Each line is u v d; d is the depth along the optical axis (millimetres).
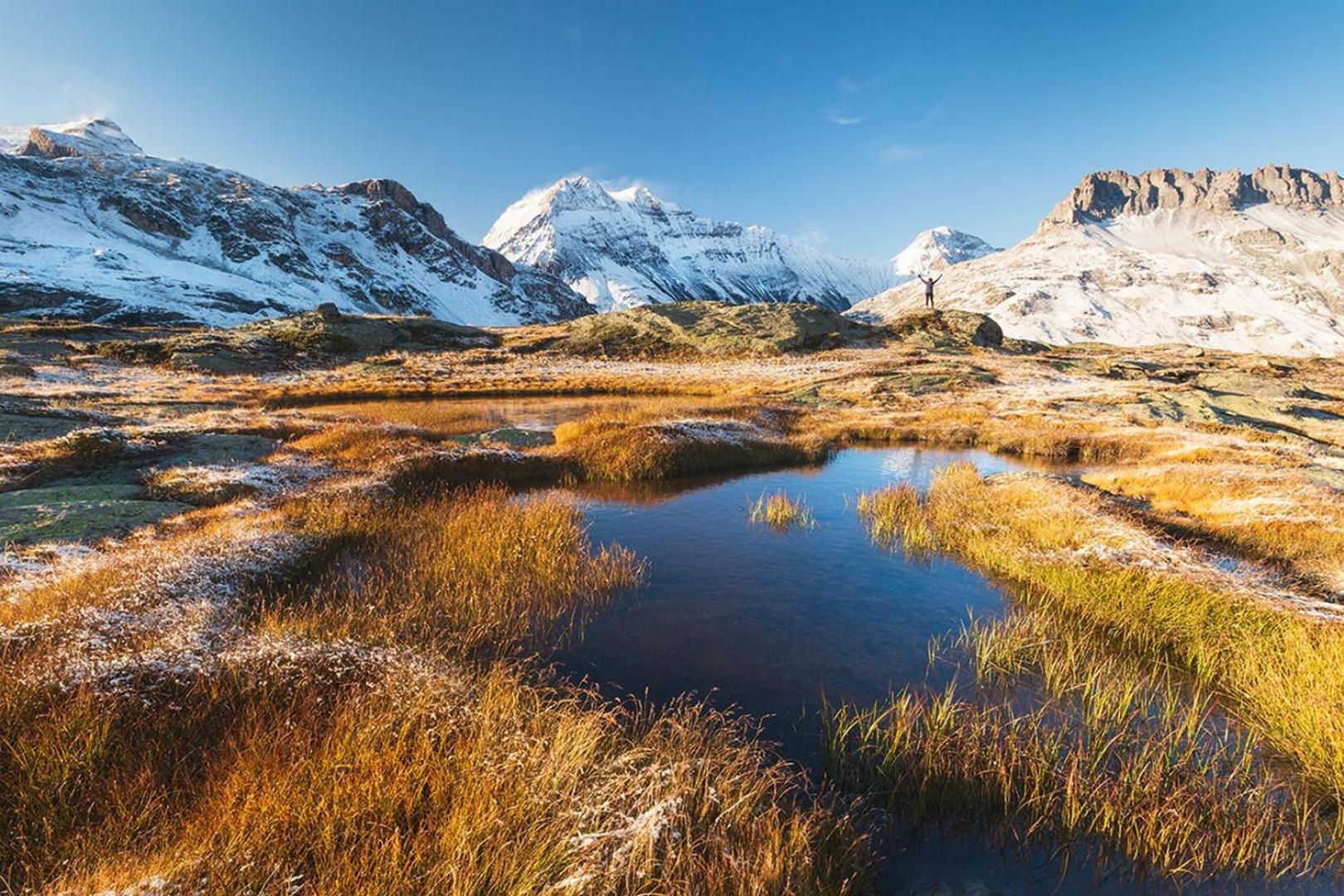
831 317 96375
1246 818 5980
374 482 18562
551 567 12812
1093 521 14773
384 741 5836
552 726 6477
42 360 59125
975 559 14195
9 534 12773
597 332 93875
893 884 5457
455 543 13828
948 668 9375
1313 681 7836
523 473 22781
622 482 22641
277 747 5727
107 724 5672
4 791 4957
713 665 9406
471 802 5016
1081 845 5906
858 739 7426
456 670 7809
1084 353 100000
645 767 6035
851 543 15625
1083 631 10656
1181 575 11508
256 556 11844
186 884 4012
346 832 4613
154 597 9414
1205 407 38125
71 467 19391
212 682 6785
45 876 4289
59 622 8023
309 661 7430
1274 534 14891
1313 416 37969
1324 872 5562
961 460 27469
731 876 4680
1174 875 5539
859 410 41938
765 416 37156
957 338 88938
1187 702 8477
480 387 55500
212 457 22172
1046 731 7562
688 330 87938
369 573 12375
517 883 4391
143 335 80875
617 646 9969
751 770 6301
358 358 79375
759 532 16547
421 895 4246
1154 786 6203
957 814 6332
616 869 4441
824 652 9844
